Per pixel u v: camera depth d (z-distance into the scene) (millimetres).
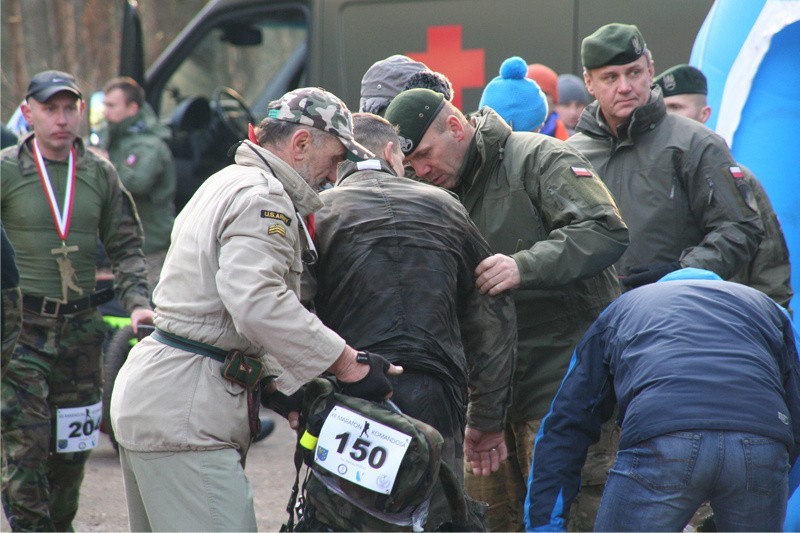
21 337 16047
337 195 11367
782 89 17781
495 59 24438
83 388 16641
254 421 10820
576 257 12406
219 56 32688
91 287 16844
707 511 13508
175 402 10477
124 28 30422
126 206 17359
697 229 15250
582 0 23781
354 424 10336
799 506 15352
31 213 16391
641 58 15164
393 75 14656
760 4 17859
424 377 10930
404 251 11125
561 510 11547
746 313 11211
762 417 10586
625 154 15445
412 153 12938
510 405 12500
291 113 10945
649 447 10672
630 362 11094
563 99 23594
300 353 10156
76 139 16984
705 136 15109
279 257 10312
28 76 51875
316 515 10586
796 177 17766
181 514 10492
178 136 30797
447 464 10859
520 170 13195
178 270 10703
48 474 16703
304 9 29234
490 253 11992
